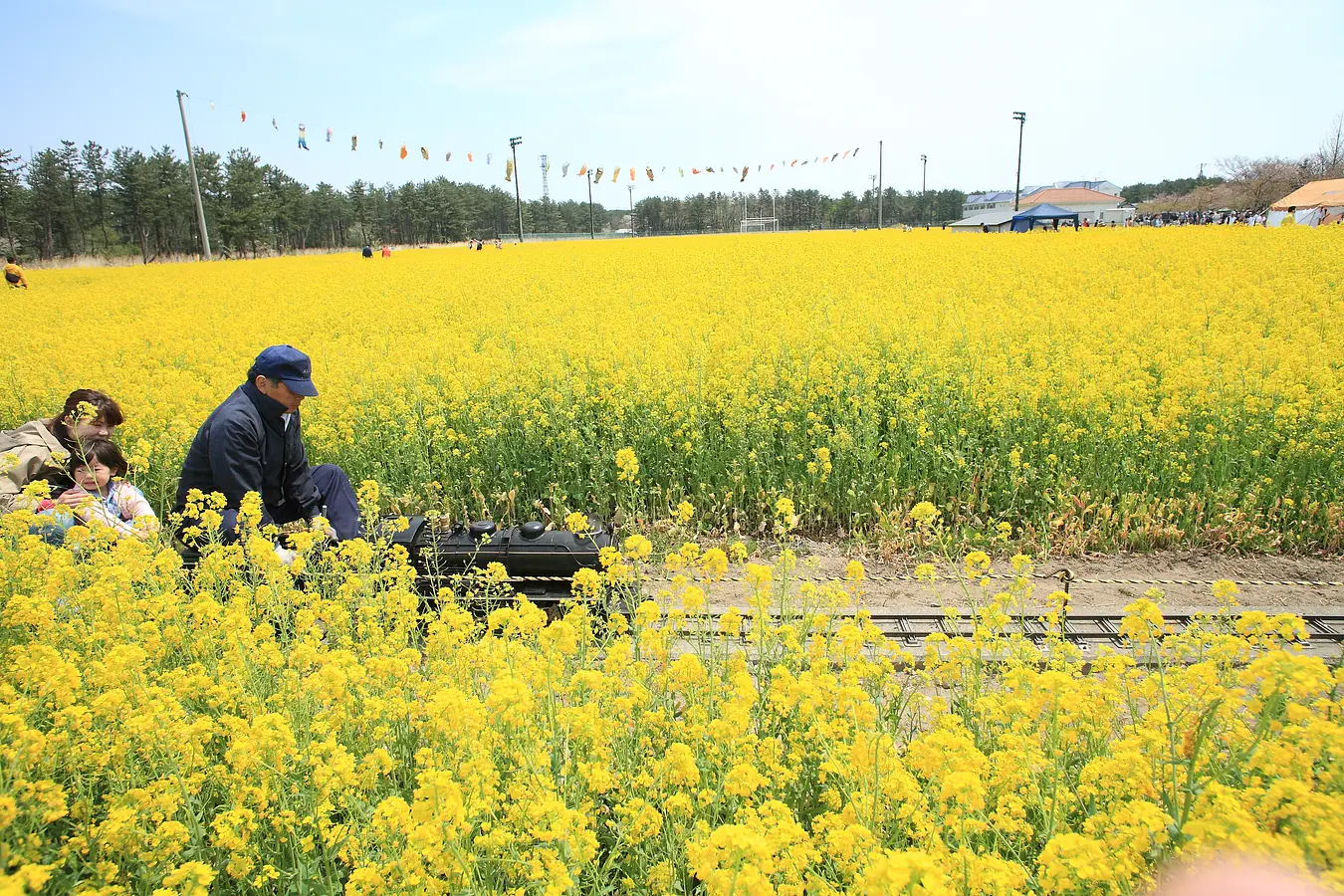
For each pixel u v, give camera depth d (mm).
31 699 3066
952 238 35531
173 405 9484
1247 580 6305
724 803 3016
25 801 2545
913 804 2729
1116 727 3746
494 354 11734
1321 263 18578
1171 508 7074
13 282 30000
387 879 2496
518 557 5367
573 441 7984
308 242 104625
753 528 7617
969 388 8883
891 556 6891
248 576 4863
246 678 3479
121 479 5859
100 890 2410
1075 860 2252
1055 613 4363
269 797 2891
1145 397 8852
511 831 2725
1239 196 73312
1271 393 8281
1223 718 2961
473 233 114938
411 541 5469
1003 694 3664
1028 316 13297
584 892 2752
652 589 6172
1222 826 2199
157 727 2914
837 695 3289
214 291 24984
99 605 3729
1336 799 2326
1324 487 7086
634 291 20125
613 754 3234
